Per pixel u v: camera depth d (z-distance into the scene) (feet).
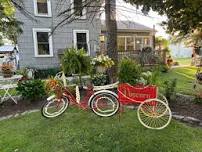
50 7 45.42
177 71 45.62
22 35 43.83
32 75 40.78
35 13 44.37
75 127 14.89
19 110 19.65
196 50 55.67
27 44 44.68
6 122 16.76
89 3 24.38
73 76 21.17
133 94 15.29
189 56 98.32
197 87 23.09
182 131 13.71
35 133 14.39
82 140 13.05
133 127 14.43
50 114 16.89
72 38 48.42
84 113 17.40
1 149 12.62
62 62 18.58
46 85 20.27
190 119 15.19
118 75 19.07
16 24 31.53
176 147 11.90
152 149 11.77
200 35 38.83
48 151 12.14
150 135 13.28
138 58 47.73
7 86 22.09
